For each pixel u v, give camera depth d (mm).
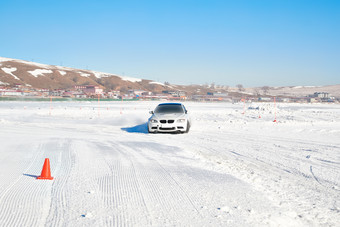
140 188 4887
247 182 5480
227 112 39250
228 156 8383
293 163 7578
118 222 3459
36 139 11445
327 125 20078
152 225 3393
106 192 4617
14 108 42375
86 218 3559
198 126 17906
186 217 3658
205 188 4957
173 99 178000
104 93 171750
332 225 3658
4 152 8297
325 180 5973
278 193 4906
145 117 27547
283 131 15594
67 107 49219
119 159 7406
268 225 3486
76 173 5832
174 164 6941
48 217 3574
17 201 4133
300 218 3844
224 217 3680
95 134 13852
